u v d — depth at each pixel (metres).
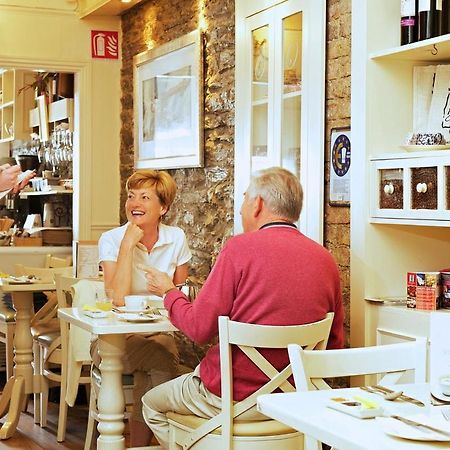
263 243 3.06
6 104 8.82
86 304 4.11
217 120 5.63
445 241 3.87
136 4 6.87
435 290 3.46
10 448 4.85
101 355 3.63
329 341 3.27
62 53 7.05
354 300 3.78
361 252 3.73
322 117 4.20
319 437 1.91
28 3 6.91
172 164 6.25
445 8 3.50
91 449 4.75
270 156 4.75
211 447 3.11
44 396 5.30
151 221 4.10
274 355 3.04
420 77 3.71
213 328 3.10
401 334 3.50
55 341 5.05
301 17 4.39
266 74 4.80
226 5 5.49
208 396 3.16
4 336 6.46
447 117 3.58
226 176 5.52
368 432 1.87
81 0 7.02
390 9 3.72
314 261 3.11
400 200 3.54
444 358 2.13
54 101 8.02
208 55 5.75
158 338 4.16
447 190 3.29
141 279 4.08
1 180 3.90
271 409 2.10
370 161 3.70
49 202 8.38
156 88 6.52
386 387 2.33
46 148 8.48
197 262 5.95
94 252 6.19
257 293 3.02
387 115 3.73
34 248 7.31
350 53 4.00
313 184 4.28
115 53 7.24
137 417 4.12
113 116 7.27
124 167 7.19
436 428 1.85
